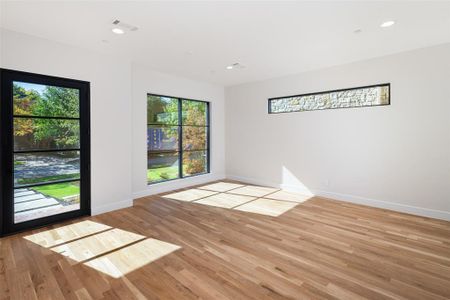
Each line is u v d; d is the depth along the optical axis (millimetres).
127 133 4238
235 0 2355
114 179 4074
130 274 2225
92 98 3787
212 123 6469
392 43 3504
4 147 3025
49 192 3414
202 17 2695
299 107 5238
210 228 3311
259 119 5969
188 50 3750
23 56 3123
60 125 3504
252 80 5887
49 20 2760
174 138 5738
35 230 3227
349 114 4488
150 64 4539
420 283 2080
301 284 2064
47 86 3365
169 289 2010
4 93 3004
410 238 2975
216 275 2205
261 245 2801
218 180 6582
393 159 4031
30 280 2135
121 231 3205
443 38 3332
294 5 2443
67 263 2412
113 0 2348
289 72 5098
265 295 1926
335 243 2848
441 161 3611
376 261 2439
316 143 4961
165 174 5570
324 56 4062
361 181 4387
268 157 5809
